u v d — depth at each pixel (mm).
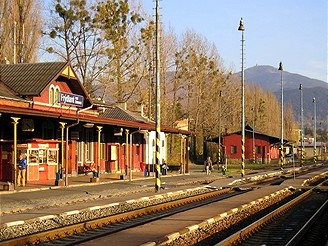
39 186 28781
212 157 85250
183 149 50688
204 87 81625
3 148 30766
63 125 30250
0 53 48125
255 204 22938
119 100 60906
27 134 33438
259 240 13609
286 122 136625
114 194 26766
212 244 12898
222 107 89625
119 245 11852
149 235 13336
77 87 37875
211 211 19062
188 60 76312
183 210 19719
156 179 29047
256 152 85188
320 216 19500
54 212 18719
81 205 21453
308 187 33781
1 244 11891
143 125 39219
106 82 59469
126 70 61094
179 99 76812
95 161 42406
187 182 37562
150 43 62344
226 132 89812
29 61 50500
